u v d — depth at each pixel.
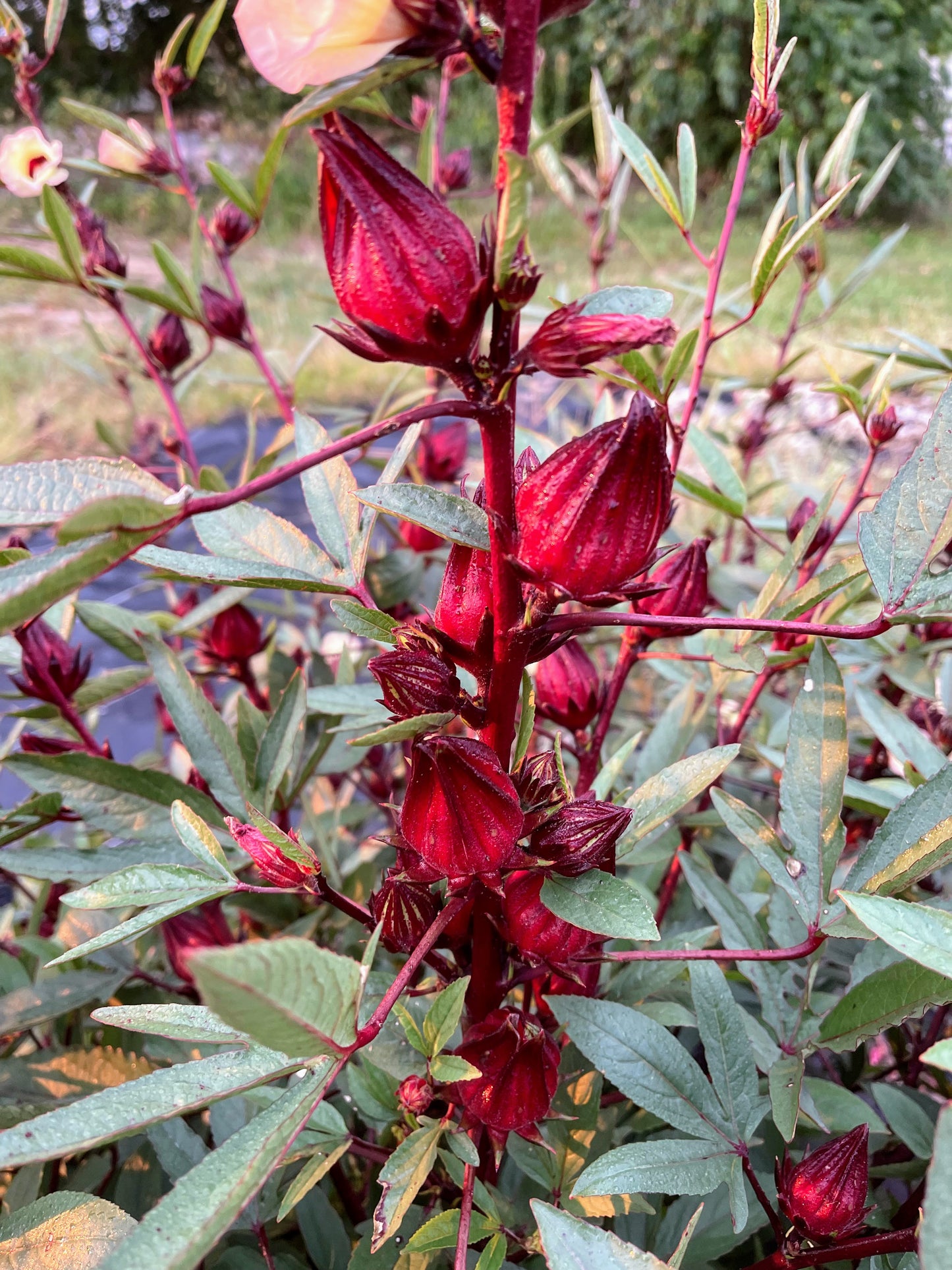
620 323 0.16
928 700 0.49
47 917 0.47
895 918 0.18
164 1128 0.30
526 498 0.18
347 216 0.15
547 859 0.20
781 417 1.10
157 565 0.21
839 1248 0.23
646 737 0.55
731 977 0.33
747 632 0.29
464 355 0.16
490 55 0.15
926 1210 0.14
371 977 0.25
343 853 0.57
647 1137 0.35
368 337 0.16
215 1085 0.18
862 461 1.02
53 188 0.42
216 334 0.51
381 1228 0.20
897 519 0.22
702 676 0.47
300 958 0.14
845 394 0.39
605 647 0.69
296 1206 0.32
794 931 0.31
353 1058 0.33
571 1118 0.24
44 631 0.37
